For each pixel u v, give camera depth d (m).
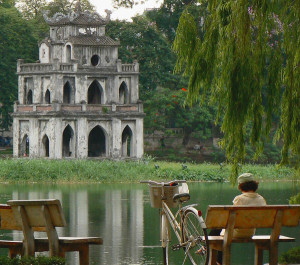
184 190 21.69
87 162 73.69
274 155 98.19
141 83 108.62
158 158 101.62
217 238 19.98
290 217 20.05
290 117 23.89
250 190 21.06
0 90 106.62
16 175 68.62
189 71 25.34
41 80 91.81
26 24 109.12
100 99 94.00
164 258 21.62
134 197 55.03
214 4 24.73
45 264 19.27
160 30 116.00
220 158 101.00
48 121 88.81
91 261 28.91
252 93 23.72
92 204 50.19
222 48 24.02
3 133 125.75
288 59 23.84
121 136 92.81
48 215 19.98
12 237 34.53
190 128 106.19
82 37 92.81
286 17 23.81
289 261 21.00
